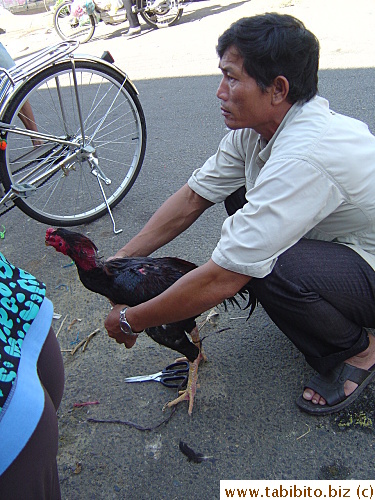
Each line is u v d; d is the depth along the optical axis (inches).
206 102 191.5
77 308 101.0
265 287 68.2
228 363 83.3
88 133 163.8
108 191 140.9
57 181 134.8
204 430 73.4
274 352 84.1
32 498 43.0
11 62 132.5
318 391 73.0
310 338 71.7
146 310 67.4
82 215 126.0
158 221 83.6
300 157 57.1
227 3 327.3
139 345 90.0
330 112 61.7
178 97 200.1
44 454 42.7
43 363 47.8
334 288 66.4
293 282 66.1
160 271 75.5
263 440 70.8
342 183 58.6
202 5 332.8
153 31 300.4
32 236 126.7
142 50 267.1
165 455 70.9
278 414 74.0
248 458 68.9
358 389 72.3
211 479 67.1
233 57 56.8
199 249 110.6
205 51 248.2
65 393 82.7
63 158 119.0
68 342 93.3
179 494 65.9
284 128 60.5
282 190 57.7
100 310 99.7
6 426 39.0
